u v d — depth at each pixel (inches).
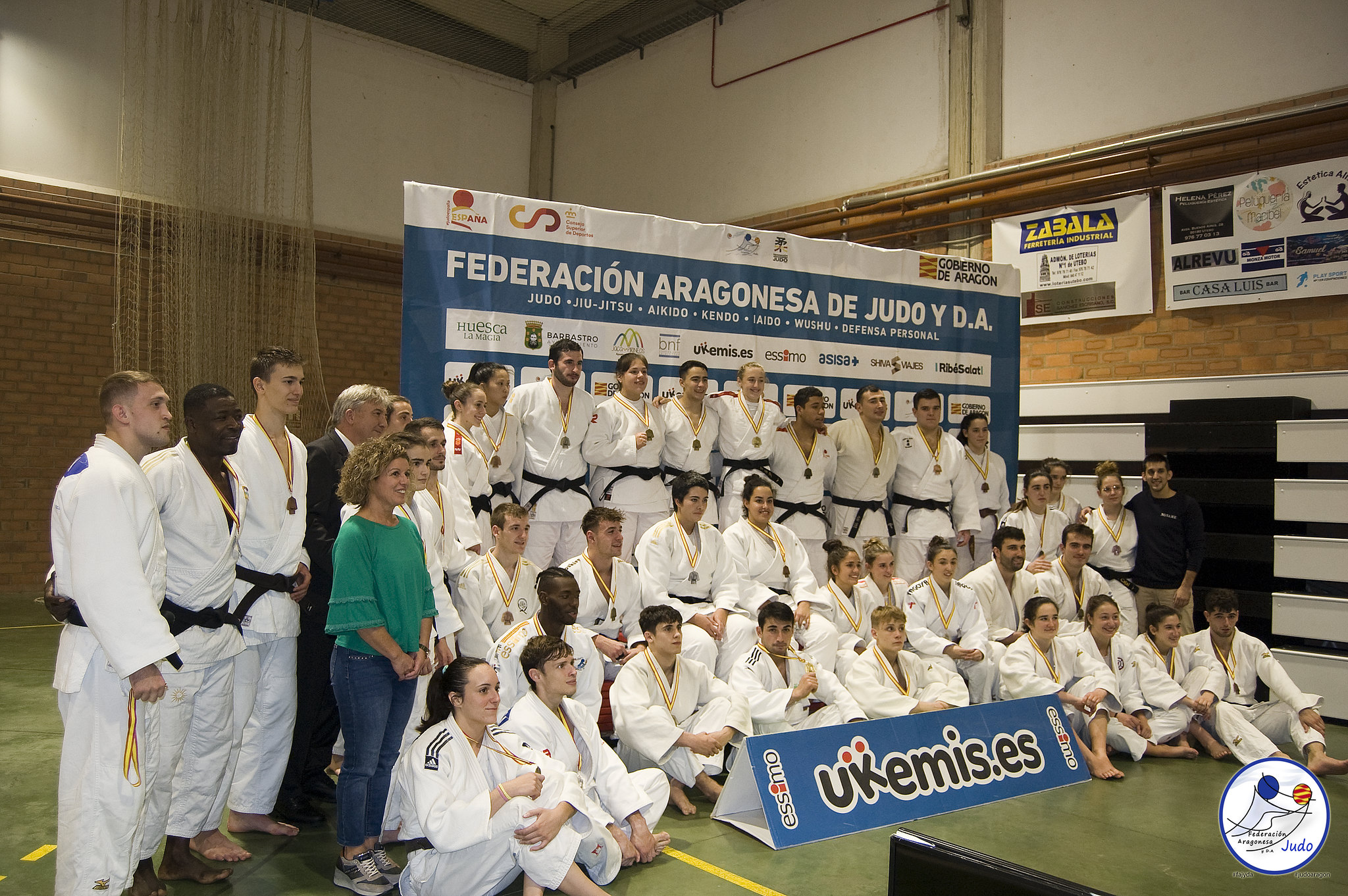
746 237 277.6
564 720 155.6
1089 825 176.6
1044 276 350.0
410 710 145.1
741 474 255.4
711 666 207.0
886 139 395.5
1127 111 330.6
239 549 145.3
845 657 219.1
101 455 118.7
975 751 193.2
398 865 148.9
